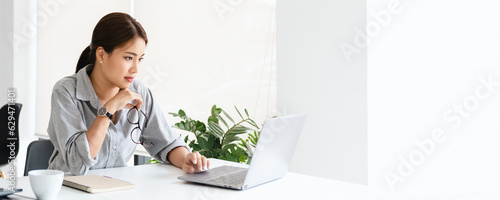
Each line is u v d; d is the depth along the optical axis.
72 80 1.79
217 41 3.18
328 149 2.59
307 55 2.65
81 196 1.38
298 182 1.67
